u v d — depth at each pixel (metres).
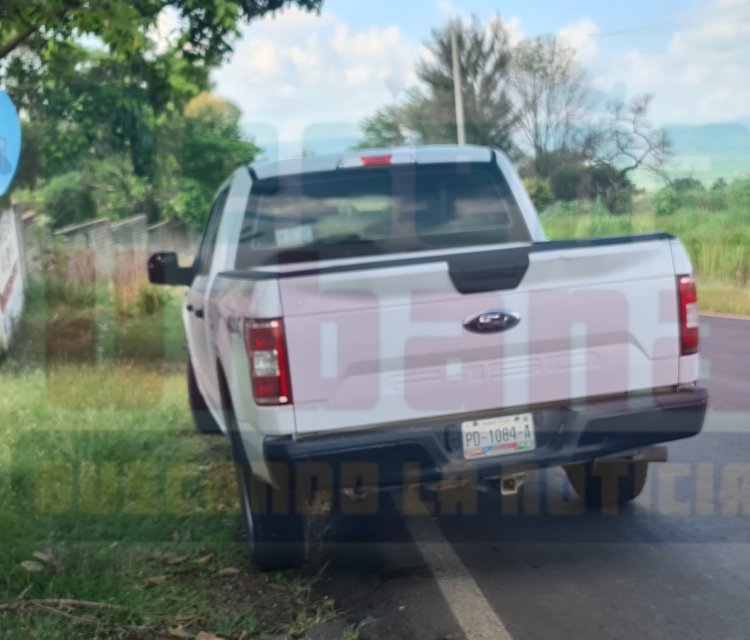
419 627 4.52
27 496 5.94
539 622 4.53
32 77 8.00
